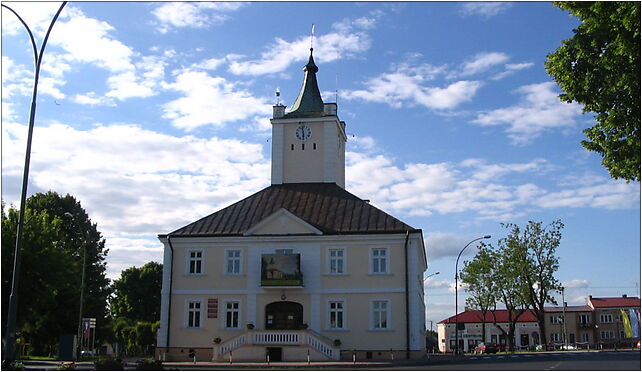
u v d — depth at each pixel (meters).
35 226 41.78
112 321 82.06
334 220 46.06
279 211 45.59
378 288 43.62
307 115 53.62
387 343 42.81
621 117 24.00
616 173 24.72
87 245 71.75
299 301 44.41
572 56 24.72
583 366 30.61
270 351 41.38
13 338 23.53
